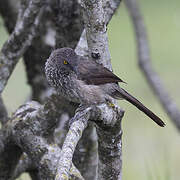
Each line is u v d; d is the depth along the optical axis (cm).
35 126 1067
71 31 1179
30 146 1068
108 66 1031
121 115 942
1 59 1163
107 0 1047
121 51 2230
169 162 1551
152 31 2366
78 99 1073
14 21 1374
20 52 1170
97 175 1021
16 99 1848
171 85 2078
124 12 2366
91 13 929
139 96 2003
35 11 1140
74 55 1059
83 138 1172
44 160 1052
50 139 1076
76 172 996
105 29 959
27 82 1343
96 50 980
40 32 1282
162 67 2170
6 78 1170
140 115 1889
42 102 1316
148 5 2498
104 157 982
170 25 2395
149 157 1648
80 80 1052
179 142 1769
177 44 2302
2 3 1353
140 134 1800
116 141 963
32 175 1214
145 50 1498
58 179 750
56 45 1203
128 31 2334
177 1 2498
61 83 1060
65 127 1178
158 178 1226
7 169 1138
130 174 1593
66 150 805
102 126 939
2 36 1997
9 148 1111
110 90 1078
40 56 1300
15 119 1091
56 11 1174
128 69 2125
